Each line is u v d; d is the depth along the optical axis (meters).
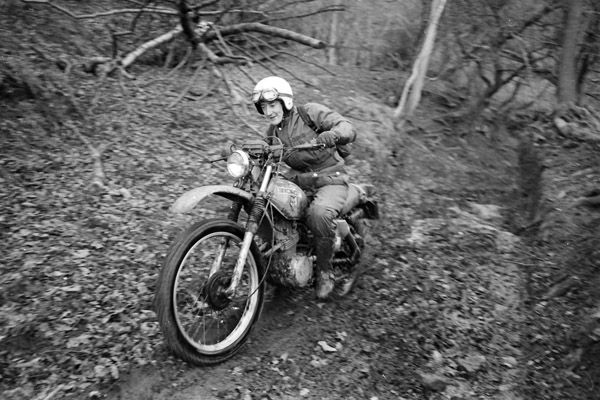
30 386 3.03
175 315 3.10
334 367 3.52
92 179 5.26
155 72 8.53
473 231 5.64
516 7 11.21
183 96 7.42
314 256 3.95
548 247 5.52
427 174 7.70
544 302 4.56
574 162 8.38
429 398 3.42
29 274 3.87
